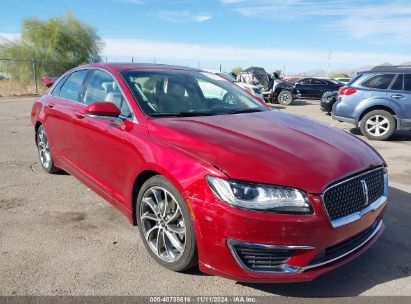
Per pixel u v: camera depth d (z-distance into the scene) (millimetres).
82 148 4121
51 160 5238
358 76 9477
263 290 2838
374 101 9148
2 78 29562
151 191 3084
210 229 2557
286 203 2459
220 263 2592
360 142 3391
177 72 4281
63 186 4926
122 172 3414
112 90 3797
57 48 31109
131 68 4055
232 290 2822
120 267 3068
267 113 3949
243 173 2510
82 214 4070
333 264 2713
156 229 3129
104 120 3688
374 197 3014
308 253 2535
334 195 2611
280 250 2490
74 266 3059
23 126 9727
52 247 3348
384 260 3316
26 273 2938
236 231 2469
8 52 29156
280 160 2660
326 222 2527
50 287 2775
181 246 2891
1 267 3008
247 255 2539
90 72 4395
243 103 4207
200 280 2924
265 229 2439
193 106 3781
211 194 2537
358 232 2809
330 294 2818
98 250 3322
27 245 3371
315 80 23656
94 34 33125
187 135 2936
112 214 4086
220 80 4570
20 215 4004
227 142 2834
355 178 2775
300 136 3164
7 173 5438
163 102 3623
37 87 25109
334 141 3180
